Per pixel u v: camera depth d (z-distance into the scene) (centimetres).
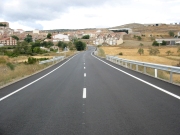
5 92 1166
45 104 856
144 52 9138
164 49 9944
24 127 592
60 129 567
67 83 1422
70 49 13175
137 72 2016
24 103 888
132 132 530
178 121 605
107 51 9794
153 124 584
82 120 638
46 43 15225
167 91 1055
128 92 1056
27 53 9112
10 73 1895
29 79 1712
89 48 16025
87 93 1058
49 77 1798
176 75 2573
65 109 769
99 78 1625
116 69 2348
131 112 707
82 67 2698
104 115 682
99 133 530
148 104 809
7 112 754
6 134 543
